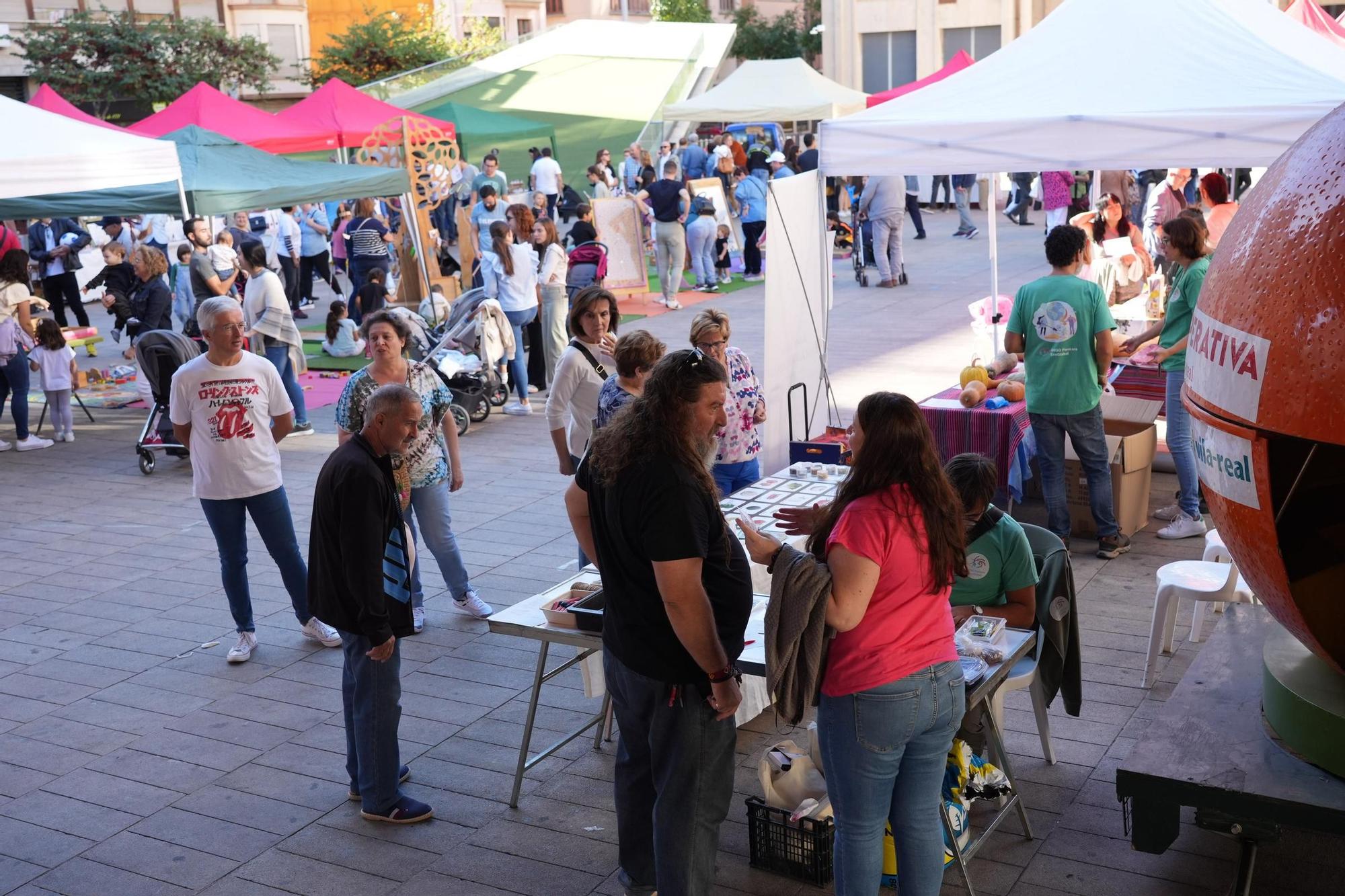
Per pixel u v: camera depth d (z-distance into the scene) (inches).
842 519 128.6
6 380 430.0
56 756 207.2
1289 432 121.4
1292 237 123.2
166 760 204.4
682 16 1670.8
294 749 206.7
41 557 315.6
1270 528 128.3
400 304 678.5
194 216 500.1
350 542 165.5
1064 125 250.2
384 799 180.2
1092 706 205.8
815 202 303.0
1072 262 262.4
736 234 794.2
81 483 387.2
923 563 127.6
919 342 518.0
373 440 167.8
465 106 895.1
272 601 277.7
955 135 263.0
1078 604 248.7
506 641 248.1
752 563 193.3
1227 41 261.7
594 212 649.0
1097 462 269.1
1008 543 173.2
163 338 382.9
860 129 274.2
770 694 130.1
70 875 170.9
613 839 174.2
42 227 652.1
